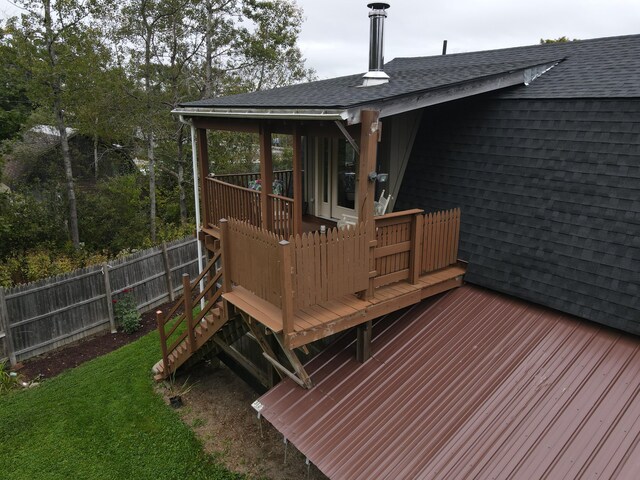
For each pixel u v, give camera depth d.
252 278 5.47
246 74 21.86
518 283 5.96
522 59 8.91
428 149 7.57
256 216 7.90
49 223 17.48
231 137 22.11
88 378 9.52
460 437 4.47
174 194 23.02
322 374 5.66
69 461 7.12
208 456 7.13
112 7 16.97
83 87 16.06
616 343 5.02
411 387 5.23
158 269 13.49
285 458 7.00
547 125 6.20
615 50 7.69
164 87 19.27
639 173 5.19
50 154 21.02
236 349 9.31
